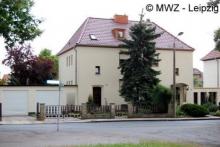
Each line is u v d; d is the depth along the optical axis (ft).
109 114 130.11
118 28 162.09
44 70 177.17
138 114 133.49
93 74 153.69
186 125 101.81
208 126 98.32
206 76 207.31
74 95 150.51
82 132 80.84
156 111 138.21
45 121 117.29
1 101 141.49
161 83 163.12
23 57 175.63
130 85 140.36
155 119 128.36
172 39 169.99
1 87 141.38
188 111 139.33
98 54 154.51
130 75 142.31
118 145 49.21
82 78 152.15
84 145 50.78
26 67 174.29
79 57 152.35
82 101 151.53
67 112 135.23
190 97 168.66
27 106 143.95
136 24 144.15
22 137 70.33
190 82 168.66
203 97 176.24
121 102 156.66
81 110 127.44
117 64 156.56
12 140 65.21
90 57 153.58
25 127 95.81
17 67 173.47
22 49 175.52
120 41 157.38
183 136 73.36
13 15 67.87
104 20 168.76
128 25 170.60
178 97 166.81
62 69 177.27
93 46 153.69
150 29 143.54
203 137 71.87
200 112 137.80
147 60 141.38
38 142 61.62
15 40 70.74
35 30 71.72
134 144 50.49
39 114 124.06
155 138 68.03
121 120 123.95
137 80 139.44
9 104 142.31
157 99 138.31
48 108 131.64
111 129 89.15
